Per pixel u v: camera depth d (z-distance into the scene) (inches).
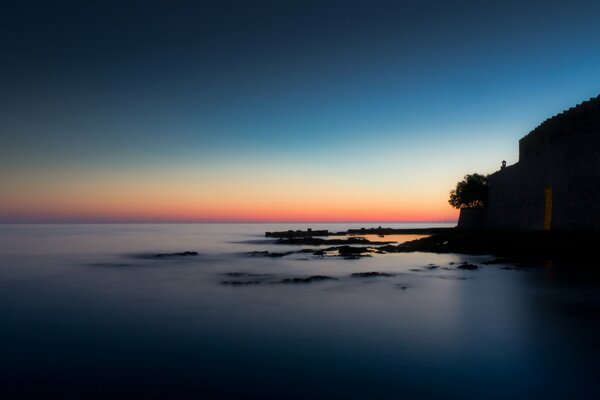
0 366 427.2
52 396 355.6
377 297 762.8
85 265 1459.2
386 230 3750.0
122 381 384.2
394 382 371.2
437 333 518.0
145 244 2807.6
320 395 348.2
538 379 373.7
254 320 600.7
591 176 1274.6
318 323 576.4
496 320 575.8
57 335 541.0
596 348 451.5
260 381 377.7
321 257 1627.7
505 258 1305.4
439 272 1093.8
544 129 1627.7
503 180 2219.5
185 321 604.4
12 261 1621.6
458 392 350.0
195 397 348.5
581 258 1154.0
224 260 1592.0
